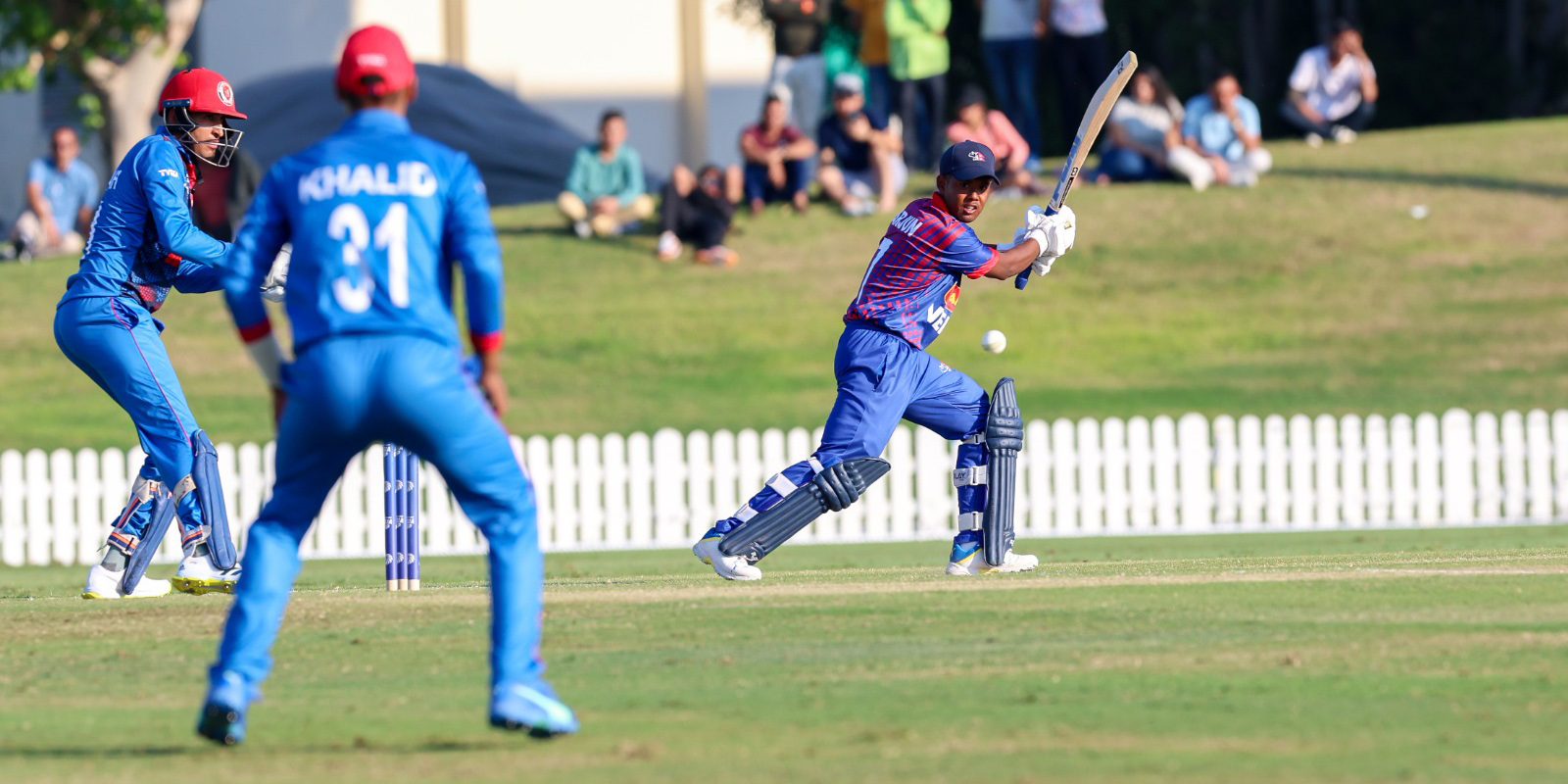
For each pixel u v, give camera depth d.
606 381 66.00
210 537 26.30
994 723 14.98
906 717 15.30
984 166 24.94
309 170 14.16
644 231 79.19
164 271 25.42
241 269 14.16
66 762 13.92
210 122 25.08
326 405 13.83
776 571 31.48
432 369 13.88
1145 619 20.77
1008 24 77.44
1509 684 16.44
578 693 16.80
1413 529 50.78
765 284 73.50
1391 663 17.53
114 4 79.75
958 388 26.48
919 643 19.50
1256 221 77.06
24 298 74.62
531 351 68.62
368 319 13.85
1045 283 73.12
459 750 14.30
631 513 52.34
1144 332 69.31
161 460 25.72
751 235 77.56
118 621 22.36
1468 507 53.62
